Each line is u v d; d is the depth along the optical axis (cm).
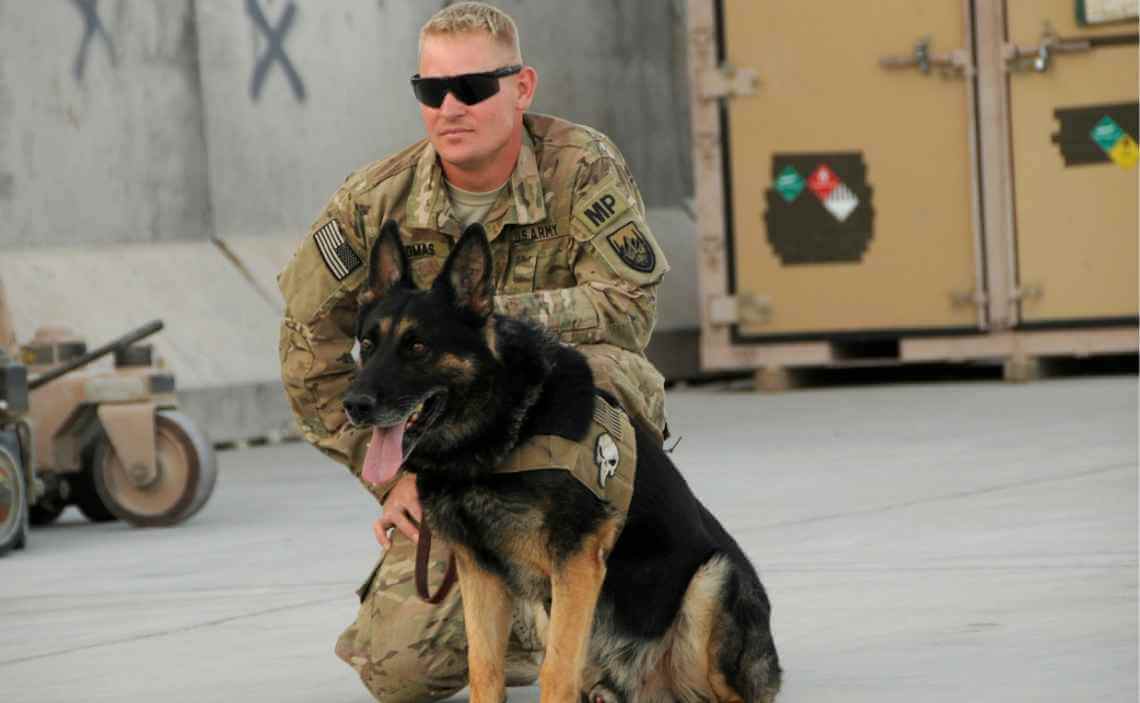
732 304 2117
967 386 2038
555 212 694
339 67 2138
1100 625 770
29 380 1245
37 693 743
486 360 598
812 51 2067
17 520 1167
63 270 1822
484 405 599
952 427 1625
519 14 2347
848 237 2073
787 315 2106
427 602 653
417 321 598
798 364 2108
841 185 2069
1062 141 1988
